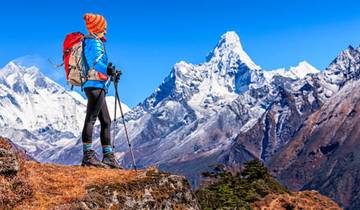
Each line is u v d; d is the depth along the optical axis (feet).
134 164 58.29
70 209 46.26
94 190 49.32
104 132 60.03
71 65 59.21
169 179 55.16
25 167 50.19
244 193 412.77
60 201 47.01
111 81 60.29
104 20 60.39
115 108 60.64
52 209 45.62
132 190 51.29
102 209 48.11
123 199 50.14
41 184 49.16
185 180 56.70
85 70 58.70
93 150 58.95
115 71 59.98
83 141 58.90
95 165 58.13
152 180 53.42
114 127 60.49
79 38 59.93
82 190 49.03
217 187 391.86
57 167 55.21
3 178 46.42
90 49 58.95
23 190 46.75
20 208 45.32
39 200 46.93
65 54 60.03
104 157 59.72
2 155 47.11
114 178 52.65
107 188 50.06
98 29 59.77
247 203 383.04
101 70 59.00
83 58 58.90
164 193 53.57
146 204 51.44
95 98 58.70
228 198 371.76
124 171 56.39
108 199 49.32
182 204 54.95
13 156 47.60
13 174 47.14
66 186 49.80
